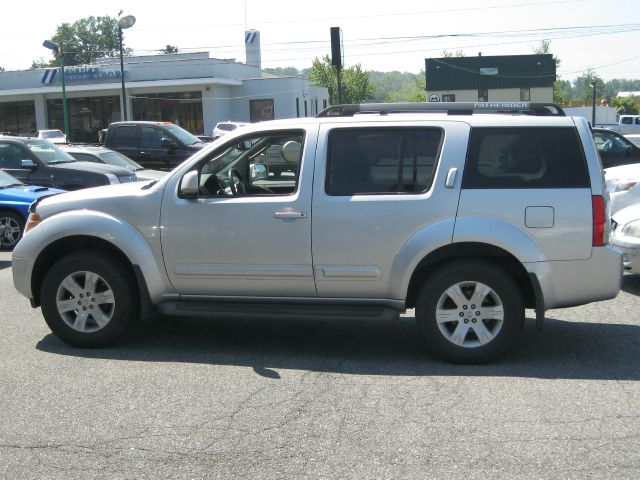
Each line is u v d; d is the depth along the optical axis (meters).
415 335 6.84
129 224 6.17
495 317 5.74
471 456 4.16
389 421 4.68
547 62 62.91
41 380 5.57
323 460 4.13
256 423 4.68
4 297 8.56
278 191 6.31
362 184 5.86
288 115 48.38
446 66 63.88
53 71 47.31
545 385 5.35
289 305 6.05
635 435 4.42
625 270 8.34
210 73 46.09
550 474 3.93
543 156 5.69
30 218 6.56
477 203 5.65
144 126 20.61
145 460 4.16
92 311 6.34
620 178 10.84
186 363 5.99
